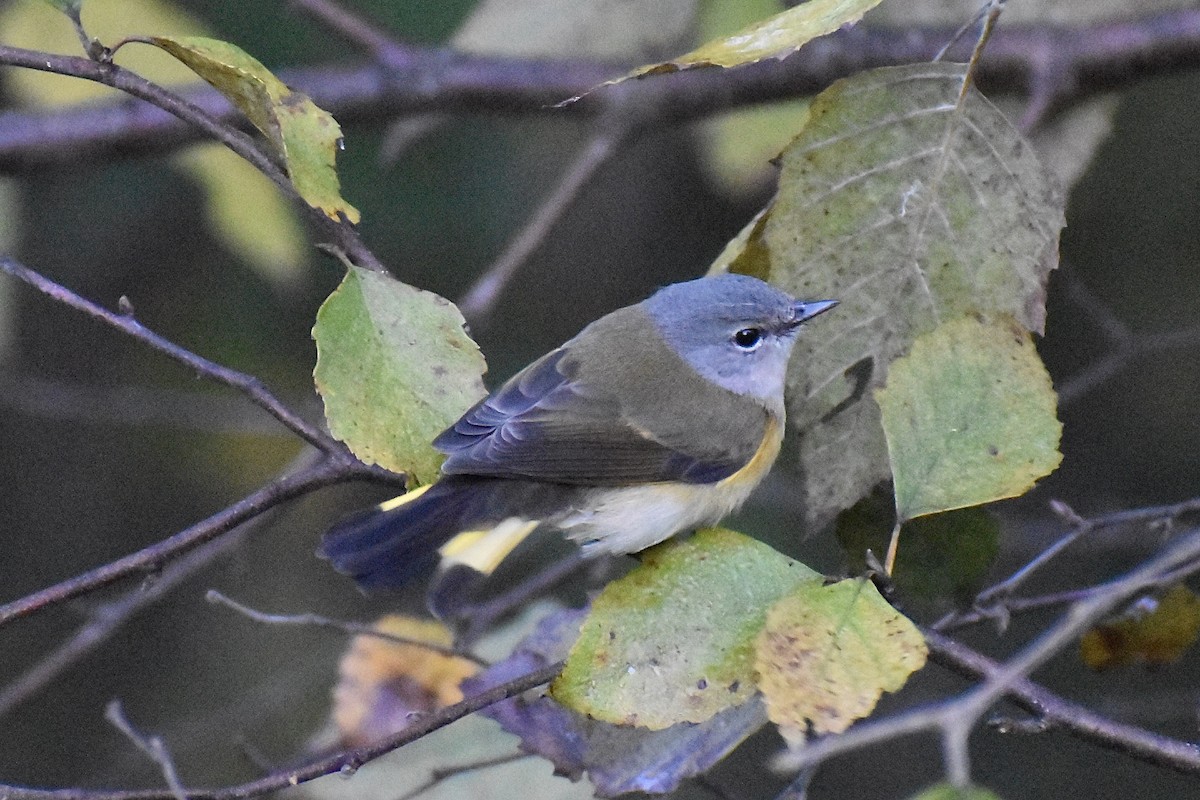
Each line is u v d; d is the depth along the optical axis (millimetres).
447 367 6586
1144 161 12844
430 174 12703
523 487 7617
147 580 6656
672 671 5652
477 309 10062
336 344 6496
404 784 8508
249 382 7023
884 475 7020
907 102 6543
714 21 9883
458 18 12109
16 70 9500
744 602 5781
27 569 14586
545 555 12953
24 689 9570
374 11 12078
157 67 9391
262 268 10414
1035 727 6082
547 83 10836
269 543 14305
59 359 13938
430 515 7266
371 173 12562
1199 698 9852
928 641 6219
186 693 14125
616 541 7965
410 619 8859
